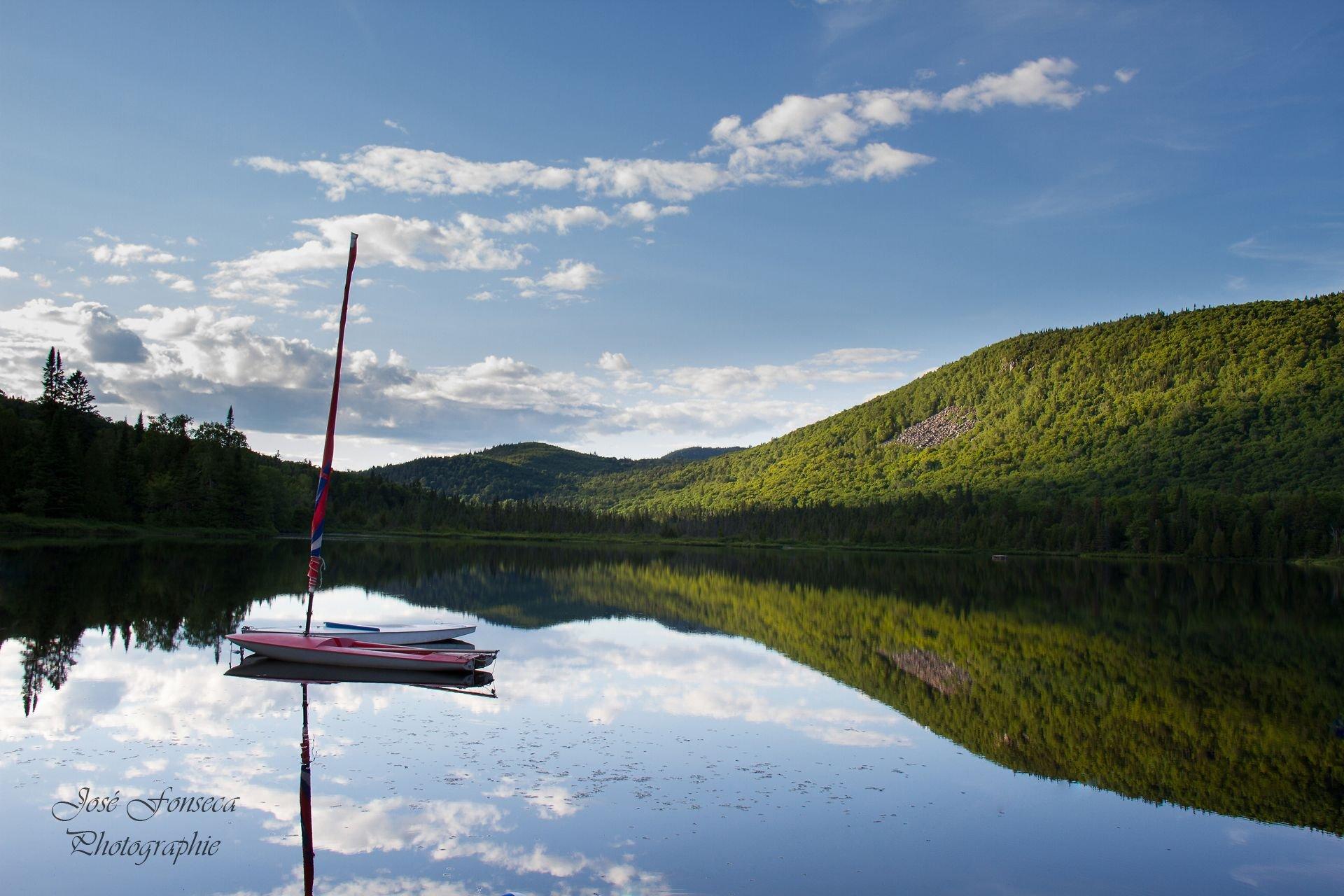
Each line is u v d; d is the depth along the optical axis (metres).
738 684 28.27
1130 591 76.56
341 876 12.98
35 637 31.17
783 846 14.73
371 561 87.00
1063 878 14.08
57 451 96.88
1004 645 39.53
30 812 15.15
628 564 106.44
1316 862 14.98
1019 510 185.62
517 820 15.41
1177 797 18.23
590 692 26.03
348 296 31.02
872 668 32.00
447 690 25.70
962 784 18.47
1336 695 29.20
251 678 25.84
